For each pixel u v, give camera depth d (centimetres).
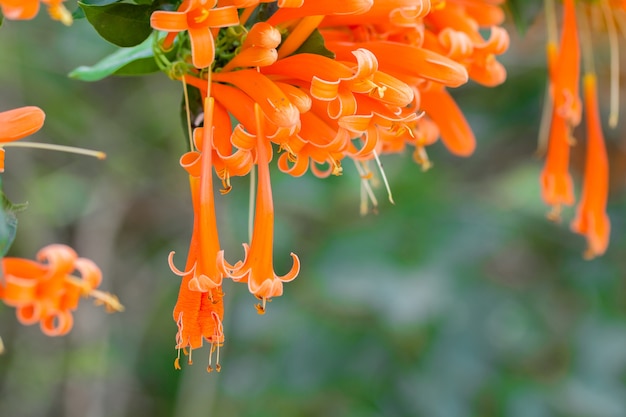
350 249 119
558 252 136
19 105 140
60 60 140
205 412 137
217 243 56
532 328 128
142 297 158
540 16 91
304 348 121
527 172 137
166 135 150
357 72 57
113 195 151
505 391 120
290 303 125
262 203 57
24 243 144
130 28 59
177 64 59
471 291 122
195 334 56
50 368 151
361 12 58
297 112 56
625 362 127
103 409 151
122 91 151
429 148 133
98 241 149
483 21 67
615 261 135
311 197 124
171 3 60
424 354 117
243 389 129
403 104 57
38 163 146
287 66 58
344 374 118
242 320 129
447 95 67
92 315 149
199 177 57
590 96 72
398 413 116
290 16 59
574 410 123
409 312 113
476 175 141
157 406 155
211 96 58
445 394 117
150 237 161
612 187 139
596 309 131
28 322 57
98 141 149
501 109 130
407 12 59
